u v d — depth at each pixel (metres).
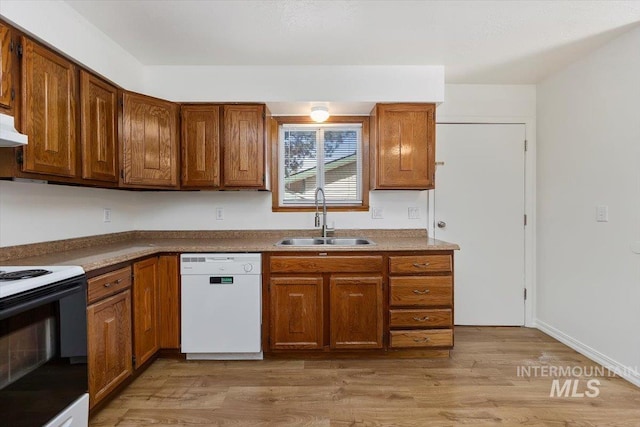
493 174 3.12
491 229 3.13
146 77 2.70
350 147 3.13
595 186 2.43
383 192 3.08
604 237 2.35
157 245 2.49
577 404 1.90
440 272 2.43
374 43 2.34
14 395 1.23
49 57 1.74
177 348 2.41
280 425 1.73
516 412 1.83
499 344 2.74
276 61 2.63
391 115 2.71
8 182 1.80
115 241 2.68
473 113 3.11
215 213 3.02
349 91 2.70
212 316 2.39
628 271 2.17
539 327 3.06
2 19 1.53
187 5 1.91
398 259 2.41
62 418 1.42
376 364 2.38
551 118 2.91
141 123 2.44
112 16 2.01
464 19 2.04
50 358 1.39
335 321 2.41
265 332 2.43
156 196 3.00
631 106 2.15
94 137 2.08
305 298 2.41
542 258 3.03
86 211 2.39
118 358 1.94
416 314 2.41
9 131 1.37
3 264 1.68
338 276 2.42
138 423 1.74
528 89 3.10
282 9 1.94
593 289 2.45
